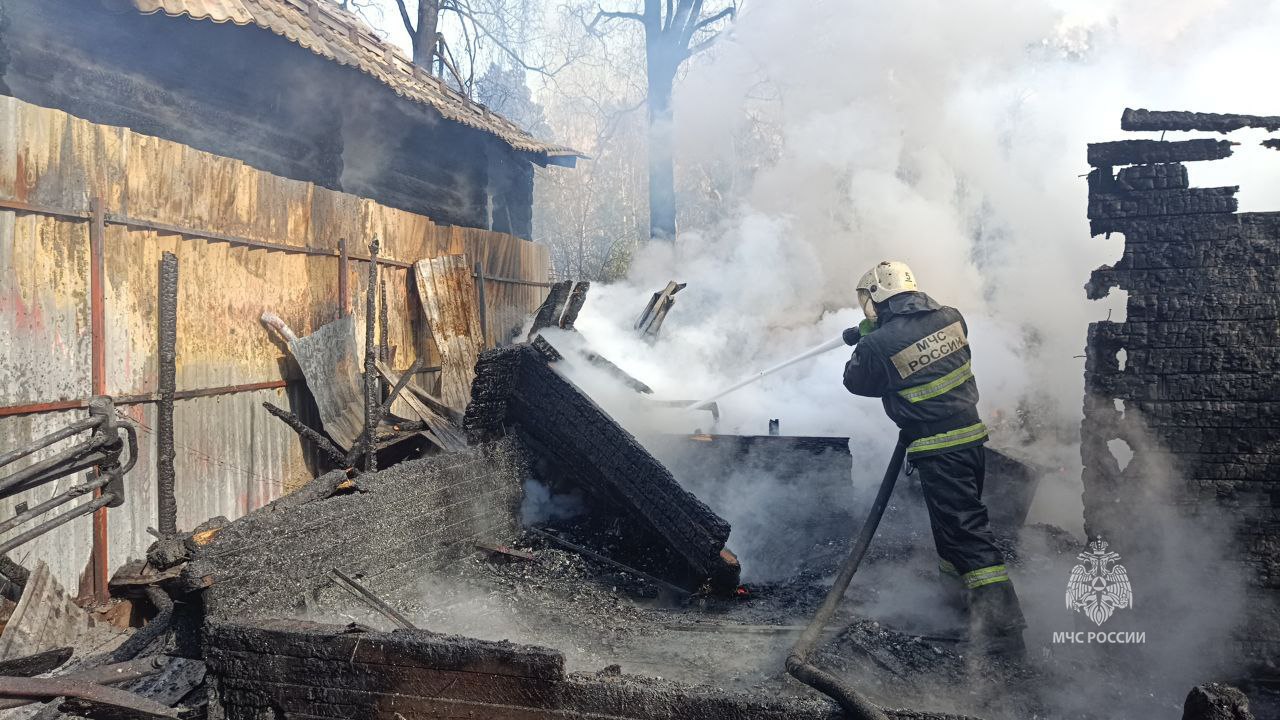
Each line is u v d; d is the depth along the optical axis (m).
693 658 3.57
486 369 5.34
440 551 4.76
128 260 5.27
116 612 4.87
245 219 6.50
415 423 7.74
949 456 3.83
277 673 3.05
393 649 2.90
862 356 4.02
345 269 7.82
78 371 4.88
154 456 5.43
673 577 4.76
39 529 4.29
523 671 2.75
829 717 2.53
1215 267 4.13
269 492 6.71
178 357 5.73
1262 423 4.07
